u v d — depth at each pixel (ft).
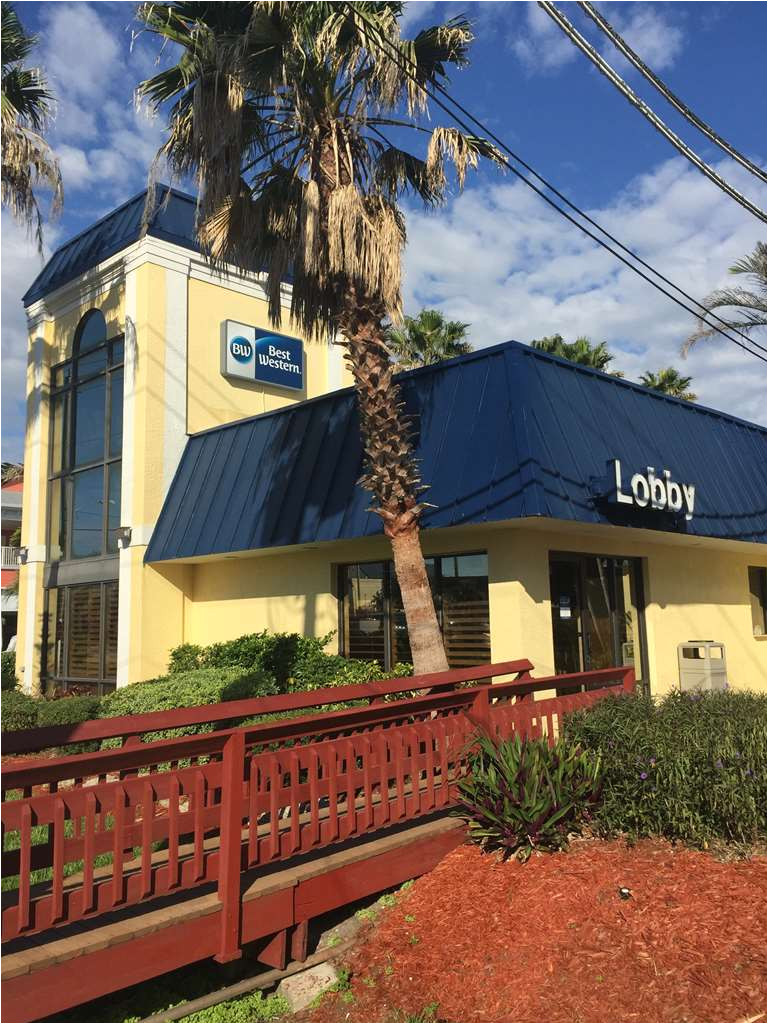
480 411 29.99
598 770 18.61
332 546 36.29
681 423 38.27
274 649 35.94
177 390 47.93
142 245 47.75
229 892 13.79
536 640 31.24
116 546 48.65
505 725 20.84
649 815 17.71
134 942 12.62
